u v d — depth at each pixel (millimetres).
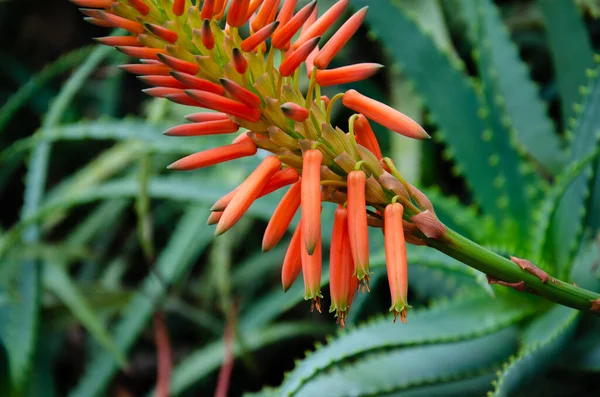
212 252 870
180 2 447
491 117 680
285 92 455
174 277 815
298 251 460
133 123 756
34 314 792
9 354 774
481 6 740
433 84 710
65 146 1201
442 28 796
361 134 469
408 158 779
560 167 734
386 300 872
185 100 450
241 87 444
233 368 919
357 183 446
